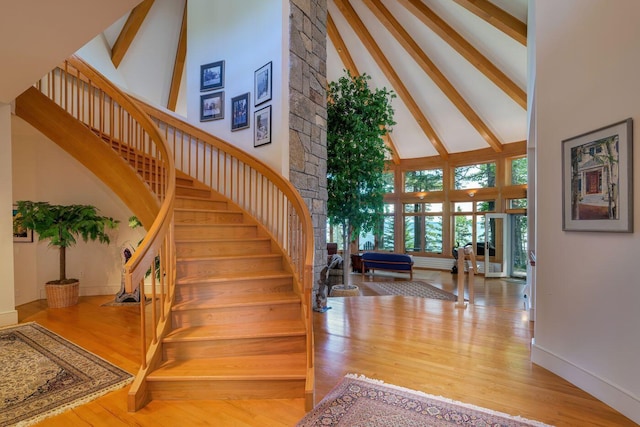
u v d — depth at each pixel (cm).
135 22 568
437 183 1092
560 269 251
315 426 187
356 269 977
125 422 190
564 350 246
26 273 453
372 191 565
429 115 951
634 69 196
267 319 282
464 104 838
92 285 495
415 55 734
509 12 529
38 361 261
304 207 308
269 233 385
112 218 496
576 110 238
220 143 418
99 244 498
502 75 686
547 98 267
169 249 266
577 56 237
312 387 206
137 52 641
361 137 545
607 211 211
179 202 373
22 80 267
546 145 267
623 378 201
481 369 259
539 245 273
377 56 770
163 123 450
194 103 496
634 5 197
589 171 225
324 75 494
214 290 292
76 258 487
